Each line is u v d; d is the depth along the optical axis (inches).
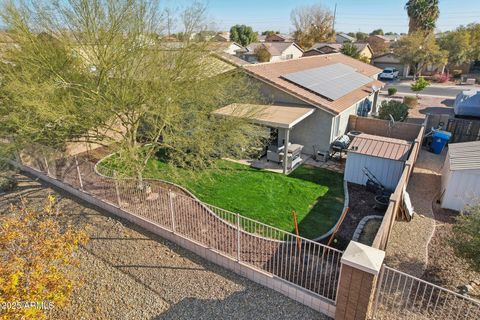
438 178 514.0
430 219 394.3
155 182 498.0
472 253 265.3
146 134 463.8
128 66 370.0
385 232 292.0
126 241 355.9
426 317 245.4
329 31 2561.5
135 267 315.3
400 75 1918.1
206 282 294.0
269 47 1911.9
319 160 597.9
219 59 454.3
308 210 418.3
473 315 247.1
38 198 457.1
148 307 268.4
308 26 2581.2
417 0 1948.8
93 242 355.3
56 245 230.4
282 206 428.5
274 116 541.6
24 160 524.7
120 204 406.3
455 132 685.3
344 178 505.4
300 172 542.9
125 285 292.8
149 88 381.4
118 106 375.6
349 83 792.9
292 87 628.1
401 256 323.6
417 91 1208.8
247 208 422.9
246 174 531.2
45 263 244.1
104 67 357.4
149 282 295.4
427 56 1615.4
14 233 216.2
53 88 339.3
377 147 482.6
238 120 443.8
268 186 487.2
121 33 357.7
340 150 595.8
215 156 514.0
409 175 459.8
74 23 355.3
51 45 372.2
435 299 265.3
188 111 418.9
